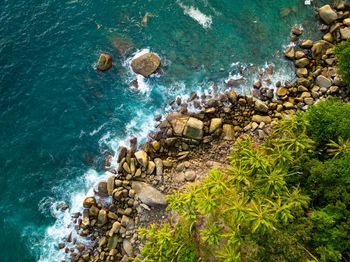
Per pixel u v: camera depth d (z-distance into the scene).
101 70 30.84
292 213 18.08
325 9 29.66
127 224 25.22
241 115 27.36
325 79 26.77
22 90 30.25
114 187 26.47
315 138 21.23
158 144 26.92
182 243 20.72
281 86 28.14
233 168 18.25
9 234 25.67
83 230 25.66
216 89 29.20
